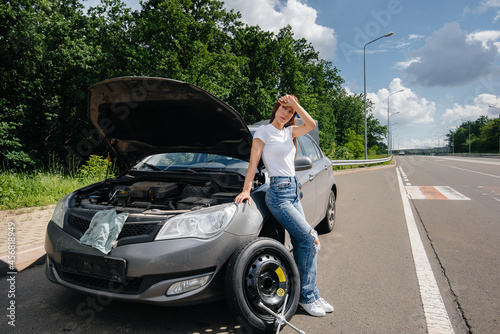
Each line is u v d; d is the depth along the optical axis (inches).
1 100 578.6
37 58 617.3
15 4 592.1
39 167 557.6
